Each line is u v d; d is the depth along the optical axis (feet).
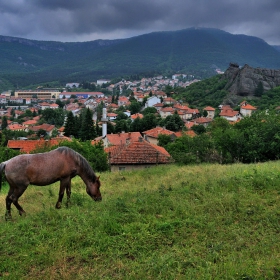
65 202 30.99
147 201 29.50
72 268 18.94
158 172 54.65
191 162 80.18
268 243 20.94
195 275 17.61
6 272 18.80
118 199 30.07
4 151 77.46
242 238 21.80
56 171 28.12
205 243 21.52
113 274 18.21
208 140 97.35
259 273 17.58
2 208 31.63
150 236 22.30
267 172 38.63
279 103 329.93
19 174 26.78
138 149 83.20
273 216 24.79
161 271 18.06
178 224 24.21
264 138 88.74
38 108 577.02
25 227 24.39
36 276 18.33
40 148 88.02
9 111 533.96
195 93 439.22
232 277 17.21
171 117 284.41
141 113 385.50
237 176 37.24
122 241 21.72
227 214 25.68
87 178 30.53
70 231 23.32
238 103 367.25
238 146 92.84
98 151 84.28
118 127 275.18
